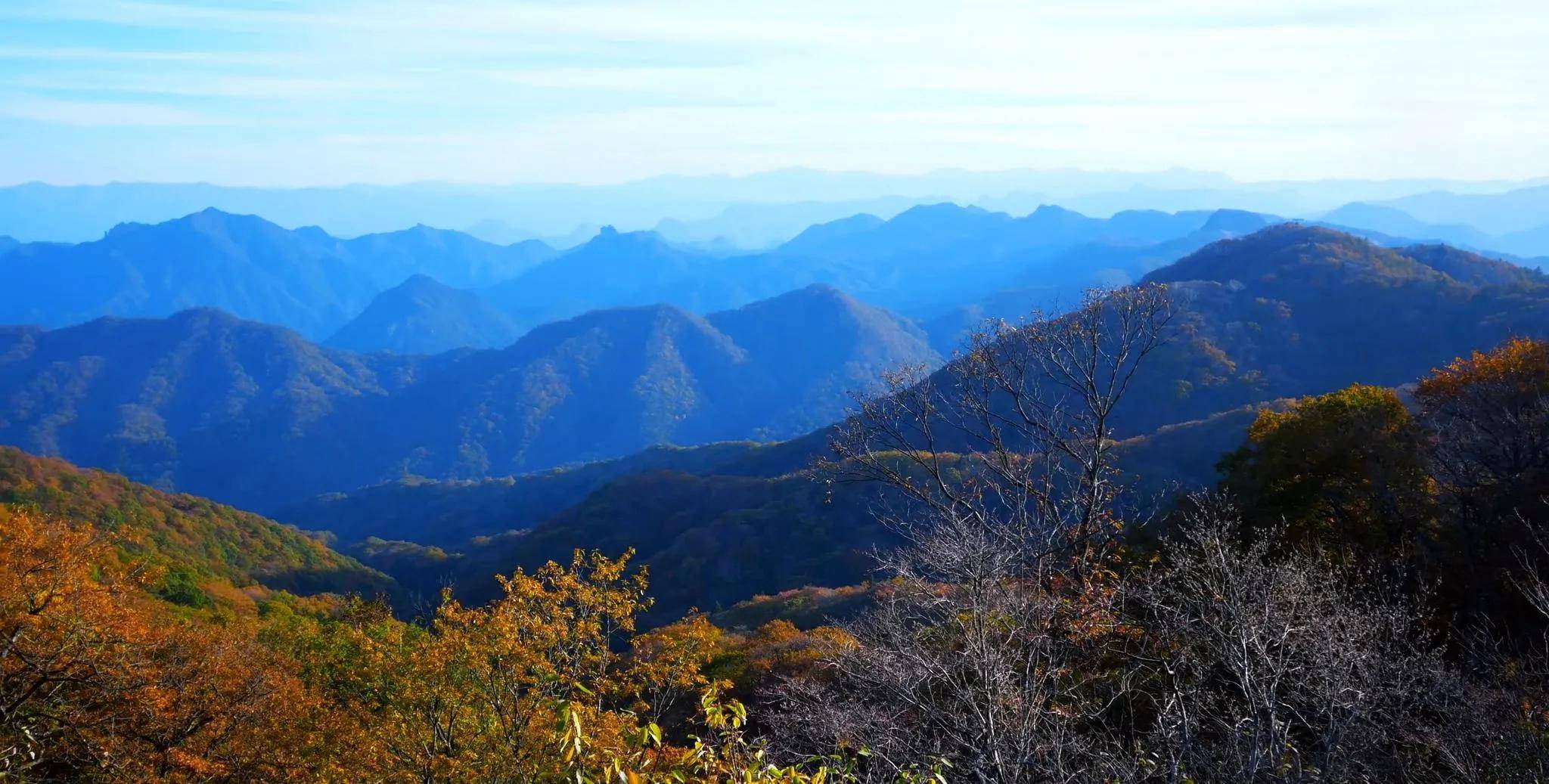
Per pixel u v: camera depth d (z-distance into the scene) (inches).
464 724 436.1
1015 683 325.1
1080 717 337.1
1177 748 284.5
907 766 297.9
